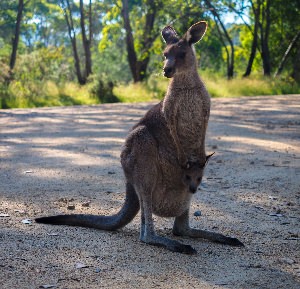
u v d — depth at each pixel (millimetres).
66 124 14883
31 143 11156
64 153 9891
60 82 28438
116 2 36562
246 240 5348
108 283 4156
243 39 45656
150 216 5035
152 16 33219
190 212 6273
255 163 9039
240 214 6234
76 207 6359
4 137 12164
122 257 4715
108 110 19641
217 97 27359
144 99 26719
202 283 4219
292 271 4539
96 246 4973
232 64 36344
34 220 5762
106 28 39625
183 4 32844
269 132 12750
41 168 8516
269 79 31281
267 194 7113
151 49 31453
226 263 4672
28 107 23203
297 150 10289
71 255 4723
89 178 7859
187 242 5242
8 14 52625
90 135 12430
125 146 5141
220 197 6941
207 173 8328
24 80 26562
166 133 4984
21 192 6996
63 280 4191
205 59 50906
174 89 4922
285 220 6051
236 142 11203
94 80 26797
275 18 38719
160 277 4309
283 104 20719
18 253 4723
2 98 23141
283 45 40875
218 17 35531
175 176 4996
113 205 6477
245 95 28453
